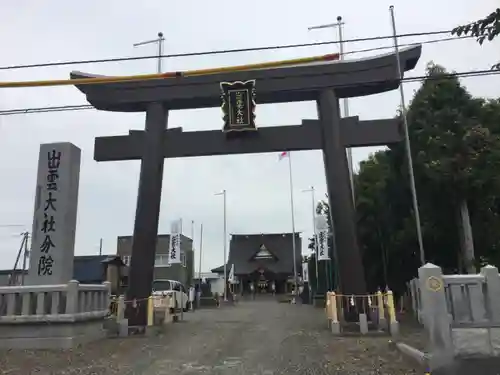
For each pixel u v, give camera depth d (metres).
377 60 18.31
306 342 13.88
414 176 18.45
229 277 60.09
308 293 44.78
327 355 11.74
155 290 25.38
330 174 18.02
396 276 23.70
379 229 23.19
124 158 19.05
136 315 17.31
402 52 18.23
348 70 18.47
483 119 18.09
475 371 9.27
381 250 23.91
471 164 16.64
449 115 17.72
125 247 53.09
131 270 17.88
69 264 15.37
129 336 15.88
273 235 71.88
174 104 19.42
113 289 37.34
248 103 18.67
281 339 14.59
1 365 11.20
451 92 18.25
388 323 15.80
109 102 19.19
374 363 10.61
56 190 15.52
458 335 9.65
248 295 65.25
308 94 18.94
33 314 13.95
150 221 18.25
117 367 10.81
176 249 41.31
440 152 17.17
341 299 17.12
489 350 9.53
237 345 13.56
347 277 17.23
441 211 18.45
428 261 20.53
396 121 18.34
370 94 19.09
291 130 18.77
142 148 18.97
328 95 18.53
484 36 7.79
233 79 18.83
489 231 18.41
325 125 18.38
